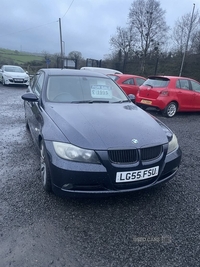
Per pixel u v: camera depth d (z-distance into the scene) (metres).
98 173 2.44
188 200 3.00
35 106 3.79
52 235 2.27
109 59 28.73
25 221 2.43
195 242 2.29
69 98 3.71
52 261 1.98
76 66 26.20
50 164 2.57
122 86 9.78
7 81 15.57
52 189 2.67
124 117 3.18
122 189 2.56
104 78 4.44
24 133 5.44
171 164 2.85
